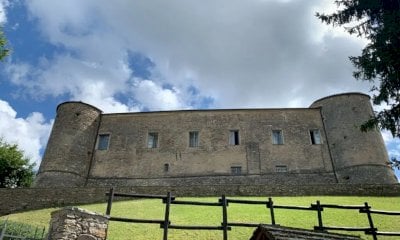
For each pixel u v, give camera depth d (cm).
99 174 3388
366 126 1347
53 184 3148
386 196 2398
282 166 3306
